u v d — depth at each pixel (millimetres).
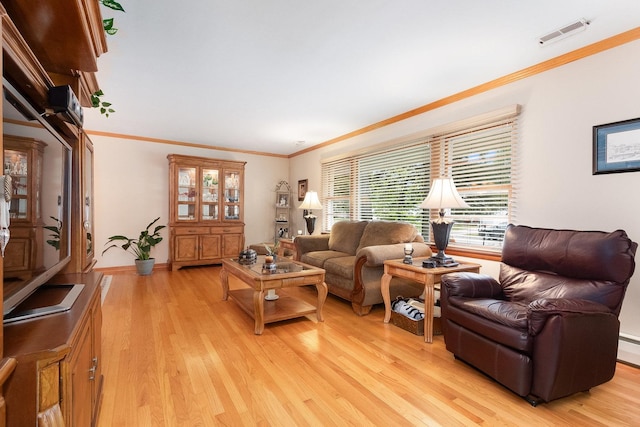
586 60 2316
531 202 2646
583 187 2346
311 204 4914
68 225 1721
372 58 2449
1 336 717
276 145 5703
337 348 2318
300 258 4227
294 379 1884
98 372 1569
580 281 1921
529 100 2650
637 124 2090
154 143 5238
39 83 1133
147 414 1540
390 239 3445
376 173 4312
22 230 1065
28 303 1192
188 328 2650
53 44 1345
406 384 1847
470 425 1494
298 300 3180
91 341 1297
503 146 2852
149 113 3834
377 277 3104
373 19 1961
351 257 3791
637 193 2105
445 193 2635
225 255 5441
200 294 3688
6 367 692
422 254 3143
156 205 5266
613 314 1762
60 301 1221
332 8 1857
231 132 4793
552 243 2115
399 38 2172
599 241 1873
